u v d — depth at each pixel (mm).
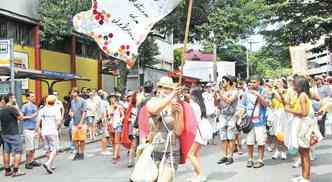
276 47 28656
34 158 14383
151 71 45875
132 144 12688
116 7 8984
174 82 6941
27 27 26438
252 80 11641
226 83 12227
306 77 9805
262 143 11656
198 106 10094
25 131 12906
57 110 12656
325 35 24422
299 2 24078
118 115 13781
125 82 23594
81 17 9156
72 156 15172
